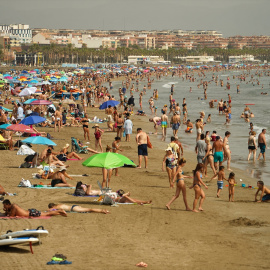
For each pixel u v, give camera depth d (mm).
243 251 34812
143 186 58719
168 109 183625
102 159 51406
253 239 37906
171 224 41906
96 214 44156
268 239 37906
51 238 36312
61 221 41219
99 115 152625
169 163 58406
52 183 56000
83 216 43188
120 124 103312
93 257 32312
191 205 49750
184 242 36688
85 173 65812
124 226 40531
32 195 51094
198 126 98562
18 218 41531
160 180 62844
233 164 79688
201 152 66375
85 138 99125
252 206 50219
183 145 99500
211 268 30953
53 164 68812
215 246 35906
